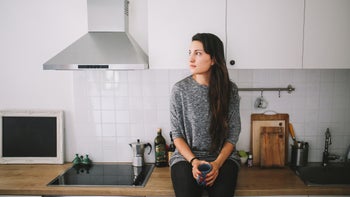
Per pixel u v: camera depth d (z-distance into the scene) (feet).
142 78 6.61
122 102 6.68
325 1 5.39
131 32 6.51
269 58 5.50
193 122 5.23
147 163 6.74
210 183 4.62
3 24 6.66
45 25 6.64
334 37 5.46
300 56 5.50
